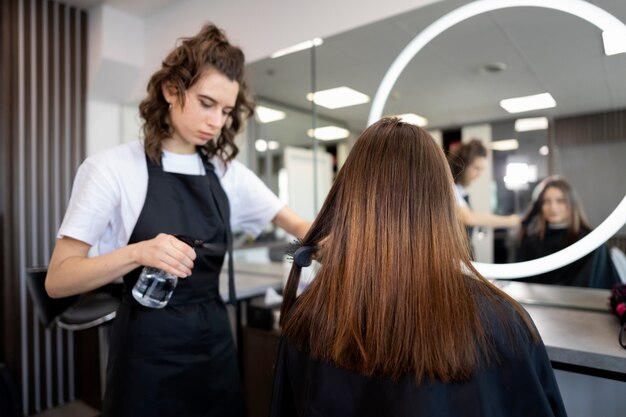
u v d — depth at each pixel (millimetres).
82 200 807
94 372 1955
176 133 924
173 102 866
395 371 476
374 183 528
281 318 673
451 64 1275
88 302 1479
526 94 1226
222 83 842
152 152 894
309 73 1650
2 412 1730
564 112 1181
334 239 554
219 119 870
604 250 1104
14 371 1934
